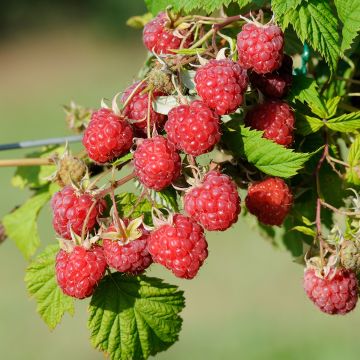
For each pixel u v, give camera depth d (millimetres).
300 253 567
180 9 478
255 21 451
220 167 469
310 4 465
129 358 477
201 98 438
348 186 497
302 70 510
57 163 489
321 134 500
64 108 583
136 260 437
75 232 442
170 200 446
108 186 445
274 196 471
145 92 450
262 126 463
